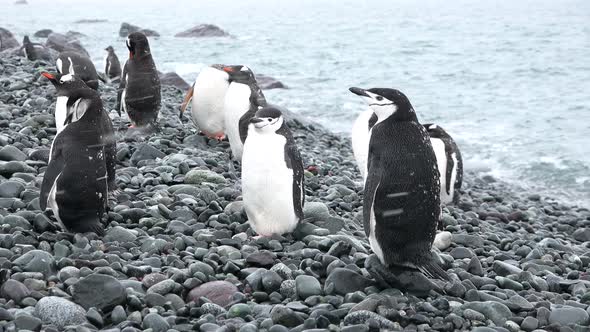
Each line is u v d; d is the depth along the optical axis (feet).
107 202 26.63
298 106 66.85
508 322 24.25
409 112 24.81
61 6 384.47
